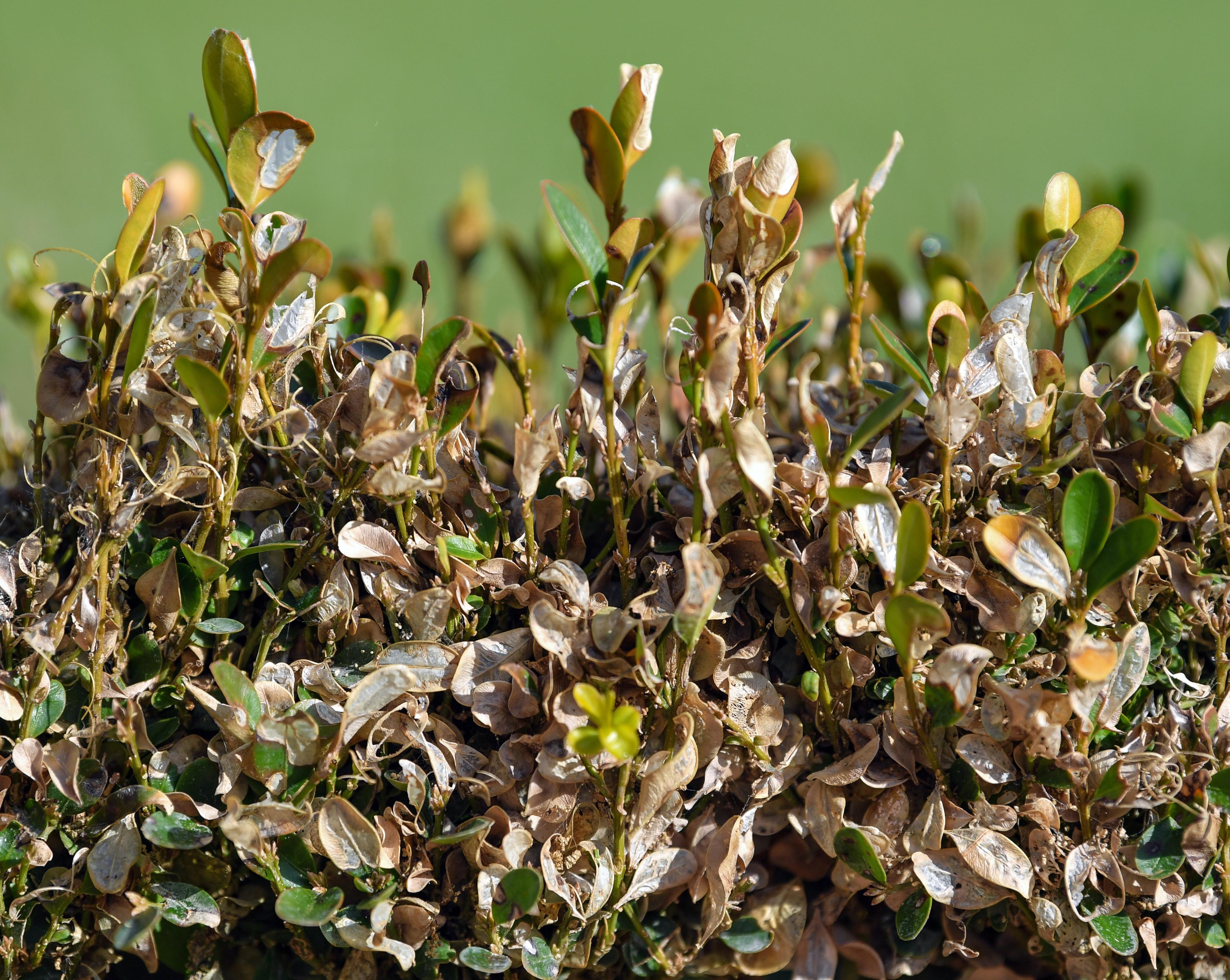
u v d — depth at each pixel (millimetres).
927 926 1298
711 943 1297
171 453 1280
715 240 1278
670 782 1273
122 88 5129
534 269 1408
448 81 5625
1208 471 1278
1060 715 1265
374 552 1277
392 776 1276
